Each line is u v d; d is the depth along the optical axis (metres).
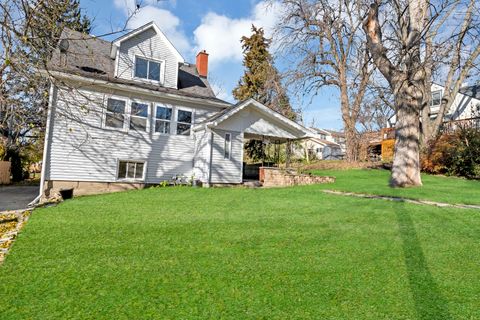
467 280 3.43
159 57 15.17
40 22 7.11
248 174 20.14
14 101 8.86
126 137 13.47
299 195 9.59
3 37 6.63
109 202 8.44
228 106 15.80
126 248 4.45
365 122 30.67
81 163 12.47
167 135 14.46
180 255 4.20
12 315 2.68
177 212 7.07
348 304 2.91
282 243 4.73
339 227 5.66
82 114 12.52
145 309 2.79
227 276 3.52
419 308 2.84
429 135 17.42
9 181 18.88
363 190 10.29
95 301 2.93
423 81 11.29
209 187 13.16
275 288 3.23
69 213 6.83
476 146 14.14
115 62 14.04
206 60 18.58
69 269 3.66
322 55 21.66
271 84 21.88
